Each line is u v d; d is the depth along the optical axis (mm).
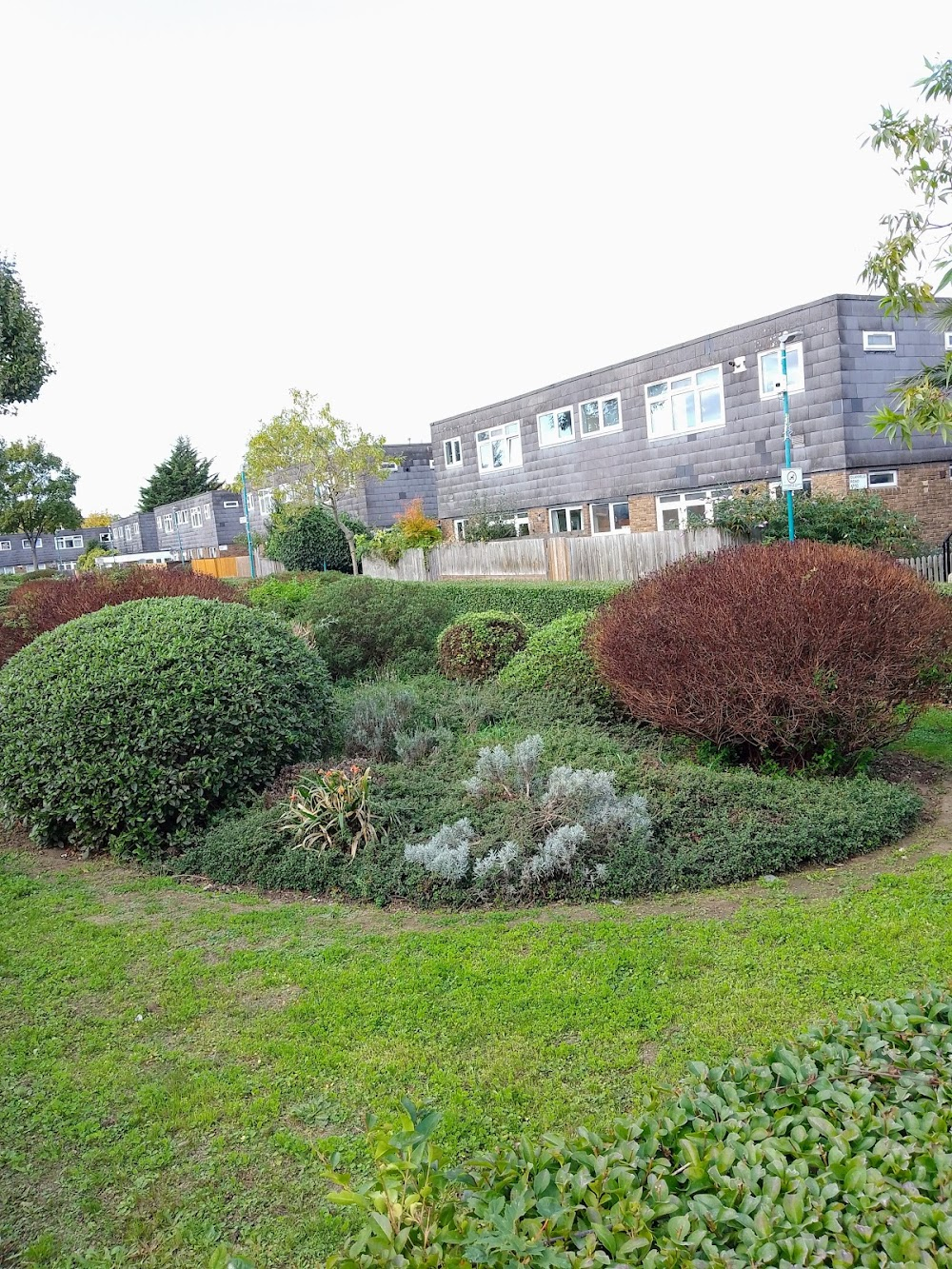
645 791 6406
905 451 17719
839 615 6590
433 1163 2416
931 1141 2402
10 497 49562
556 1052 3623
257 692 7066
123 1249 2771
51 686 6832
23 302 26797
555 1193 2289
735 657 6699
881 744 7309
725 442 19875
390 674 12344
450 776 7293
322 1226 2803
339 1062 3656
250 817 6508
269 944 4926
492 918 5168
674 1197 2262
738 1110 2664
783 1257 2041
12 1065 3791
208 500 50406
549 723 8898
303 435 30234
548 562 21359
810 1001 3869
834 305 16906
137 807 6594
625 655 7484
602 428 23578
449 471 30750
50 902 5742
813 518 15422
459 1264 2000
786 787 6520
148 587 13453
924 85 4477
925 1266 1919
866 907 4824
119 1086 3598
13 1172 3146
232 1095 3490
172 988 4398
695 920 4898
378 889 5562
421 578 26766
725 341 19438
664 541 18000
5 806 6965
